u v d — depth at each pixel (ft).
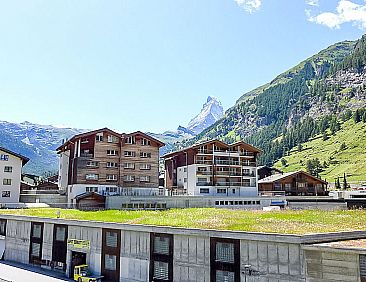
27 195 247.91
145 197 227.61
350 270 74.90
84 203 221.46
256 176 294.25
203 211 161.27
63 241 129.90
